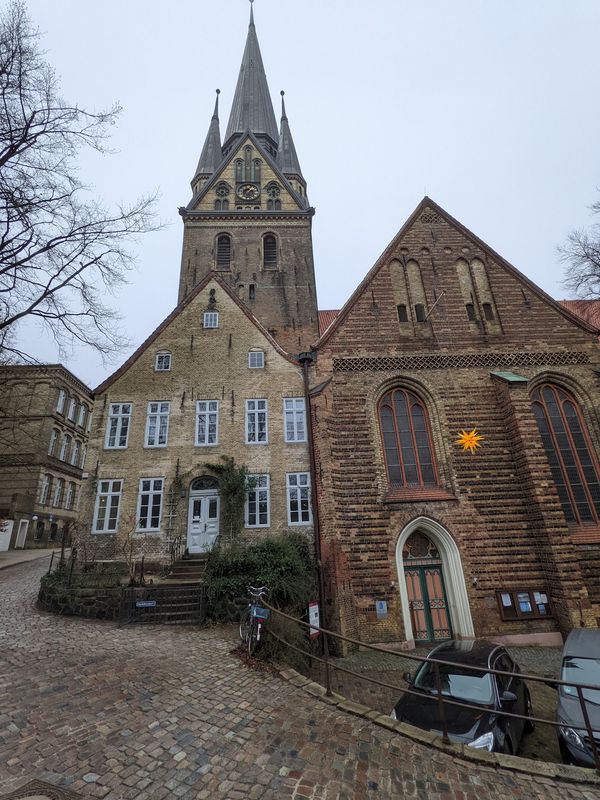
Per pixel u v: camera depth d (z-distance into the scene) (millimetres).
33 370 39344
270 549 15602
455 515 17484
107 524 18938
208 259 33594
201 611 13492
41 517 37406
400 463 18828
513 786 5930
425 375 19891
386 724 7340
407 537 17562
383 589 16375
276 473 19734
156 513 19172
